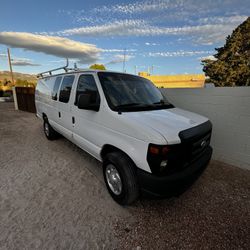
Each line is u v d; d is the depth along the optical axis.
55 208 2.57
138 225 2.32
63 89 4.15
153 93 3.51
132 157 2.30
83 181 3.32
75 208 2.59
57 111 4.49
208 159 2.79
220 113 4.16
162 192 2.13
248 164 3.87
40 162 4.11
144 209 2.62
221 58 16.72
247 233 2.24
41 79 5.88
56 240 2.04
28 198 2.78
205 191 3.10
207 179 3.50
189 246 2.04
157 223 2.36
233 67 16.23
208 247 2.04
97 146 3.00
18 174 3.53
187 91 4.68
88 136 3.22
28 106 12.73
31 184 3.18
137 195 2.51
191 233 2.22
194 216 2.51
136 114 2.57
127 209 2.61
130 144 2.33
